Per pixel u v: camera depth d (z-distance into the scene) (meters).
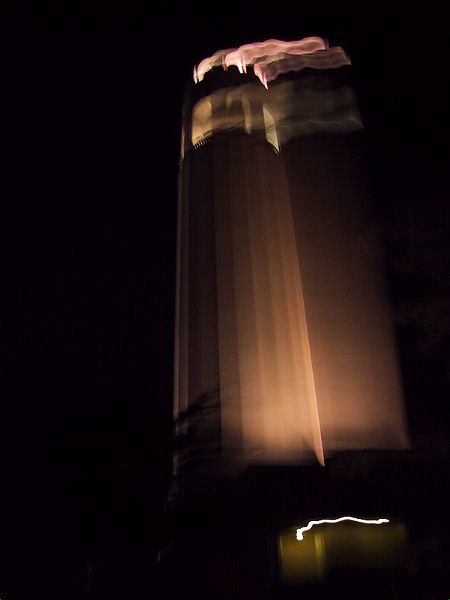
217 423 19.03
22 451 9.96
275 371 21.08
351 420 20.64
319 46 27.75
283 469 17.39
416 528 15.34
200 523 13.31
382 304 21.05
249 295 22.03
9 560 9.48
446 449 18.22
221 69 27.02
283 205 24.66
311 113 26.34
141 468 10.50
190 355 21.59
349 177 24.61
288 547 14.31
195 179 24.88
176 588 11.57
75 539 9.84
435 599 13.38
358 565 14.49
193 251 23.44
